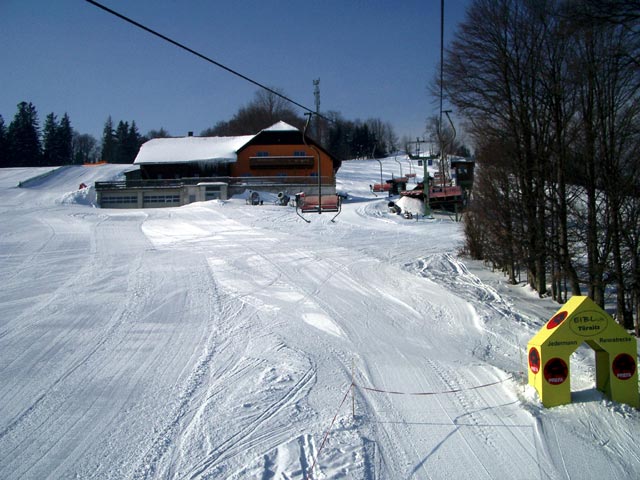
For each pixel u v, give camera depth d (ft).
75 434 20.76
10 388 25.91
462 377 27.14
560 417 21.83
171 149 218.38
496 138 56.29
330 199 89.97
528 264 54.95
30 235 94.32
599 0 30.01
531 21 48.60
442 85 57.00
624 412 22.09
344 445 19.22
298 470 17.40
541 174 47.11
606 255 38.06
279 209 145.79
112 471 17.84
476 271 67.56
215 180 193.88
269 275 59.93
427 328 38.22
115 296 48.85
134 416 22.43
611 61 34.78
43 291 51.03
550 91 44.57
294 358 30.35
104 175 272.92
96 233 98.43
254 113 424.87
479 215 63.87
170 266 65.72
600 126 37.11
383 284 55.21
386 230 110.73
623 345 23.13
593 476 17.46
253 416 22.08
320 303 46.26
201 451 19.08
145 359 30.55
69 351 32.17
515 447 19.34
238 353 31.60
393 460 18.37
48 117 479.41
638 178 35.32
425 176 146.82
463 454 18.83
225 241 89.56
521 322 40.34
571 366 28.45
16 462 18.61
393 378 27.02
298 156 212.64
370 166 402.31
